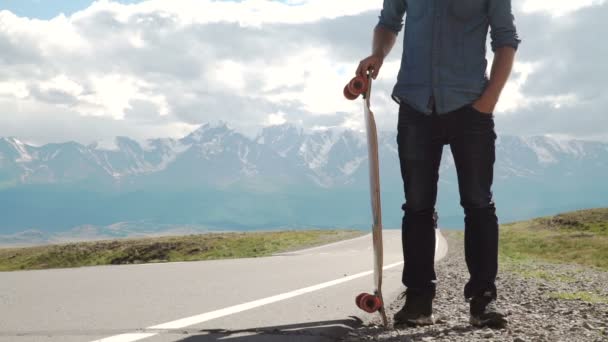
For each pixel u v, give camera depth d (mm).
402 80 3572
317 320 3387
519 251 55438
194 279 6137
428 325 3475
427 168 3508
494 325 3439
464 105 3426
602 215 92188
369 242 50344
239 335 2811
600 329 3770
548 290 7250
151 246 94375
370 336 3016
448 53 3455
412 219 3529
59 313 3482
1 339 2629
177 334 2799
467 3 3457
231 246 79062
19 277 6398
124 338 2668
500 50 3488
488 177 3502
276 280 6180
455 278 8094
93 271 7637
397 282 6168
